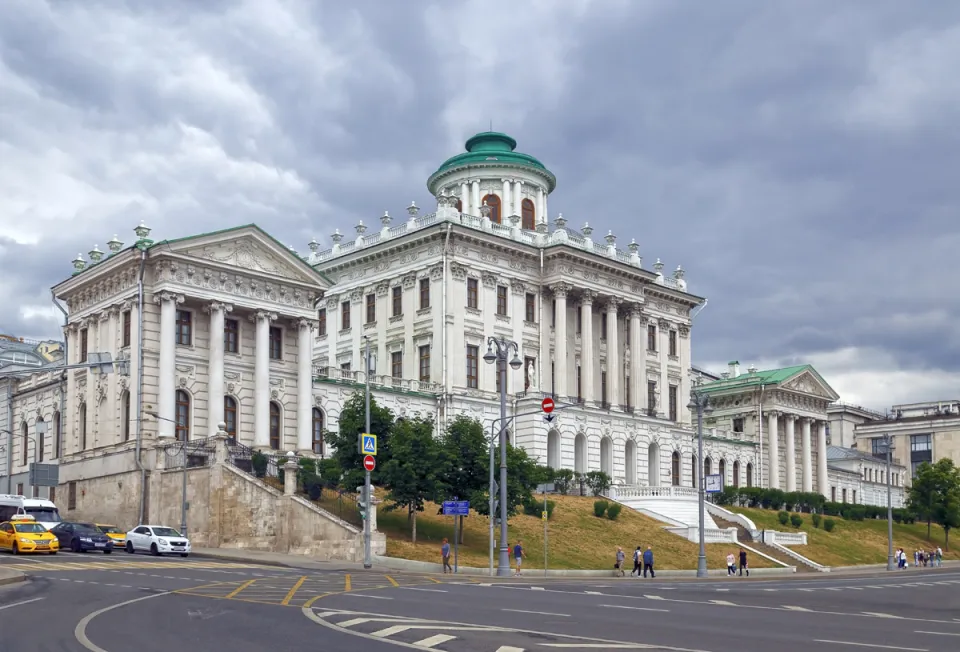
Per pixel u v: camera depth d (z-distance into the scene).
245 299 74.19
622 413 98.12
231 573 44.16
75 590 33.91
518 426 89.69
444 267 89.31
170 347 69.69
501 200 104.88
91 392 75.06
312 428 79.44
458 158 106.44
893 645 22.58
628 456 99.50
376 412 63.84
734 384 130.50
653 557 68.62
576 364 98.06
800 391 131.12
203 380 72.50
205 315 73.19
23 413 86.00
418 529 66.06
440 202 92.25
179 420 71.31
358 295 97.00
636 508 87.69
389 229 95.44
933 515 113.94
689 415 111.38
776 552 85.00
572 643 21.69
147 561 50.62
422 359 90.69
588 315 97.38
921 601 42.00
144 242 70.94
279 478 64.31
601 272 99.31
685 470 106.25
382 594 34.56
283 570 48.75
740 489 105.94
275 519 60.53
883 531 111.38
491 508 55.56
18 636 22.55
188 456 67.38
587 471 91.62
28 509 61.81
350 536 56.66
